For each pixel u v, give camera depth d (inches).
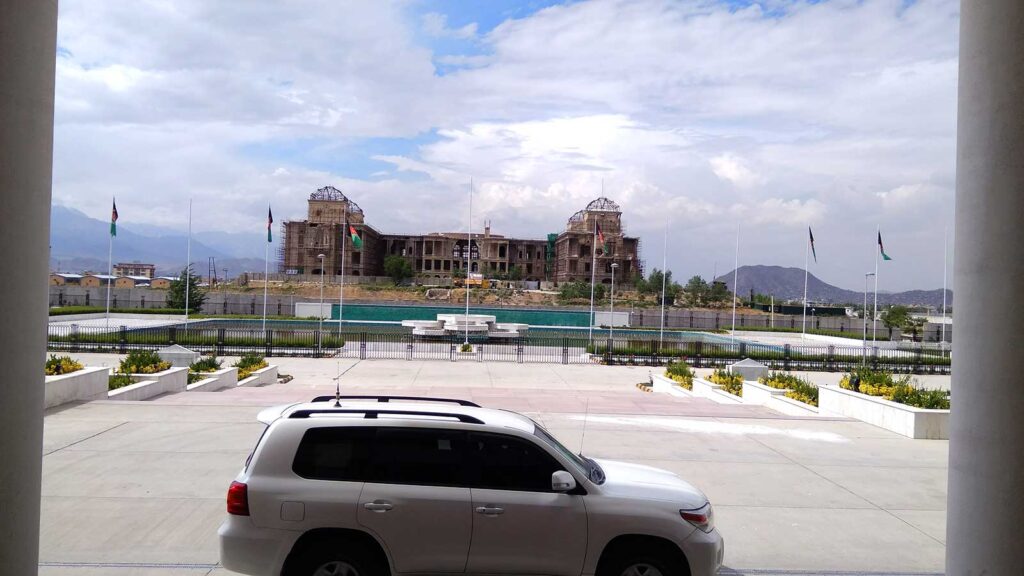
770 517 354.6
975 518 187.9
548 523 223.1
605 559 228.1
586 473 240.1
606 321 3083.2
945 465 483.2
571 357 1494.8
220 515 330.6
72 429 524.7
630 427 602.9
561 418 642.8
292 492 219.0
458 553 220.7
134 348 1316.4
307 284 4266.7
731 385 950.4
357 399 272.8
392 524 218.8
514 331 2090.3
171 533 305.4
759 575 279.3
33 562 173.3
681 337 2438.5
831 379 1222.3
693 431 591.8
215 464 424.8
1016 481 181.6
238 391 831.1
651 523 226.4
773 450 522.9
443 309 2989.7
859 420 675.4
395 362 1298.0
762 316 3316.9
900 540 323.6
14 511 165.9
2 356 161.9
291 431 226.8
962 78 194.7
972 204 189.5
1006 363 182.1
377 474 224.1
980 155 186.9
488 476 227.0
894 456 511.8
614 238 5782.5
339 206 5457.7
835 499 390.6
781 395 829.2
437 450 228.7
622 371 1284.4
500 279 5452.8
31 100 165.3
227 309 3046.3
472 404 273.4
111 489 368.2
